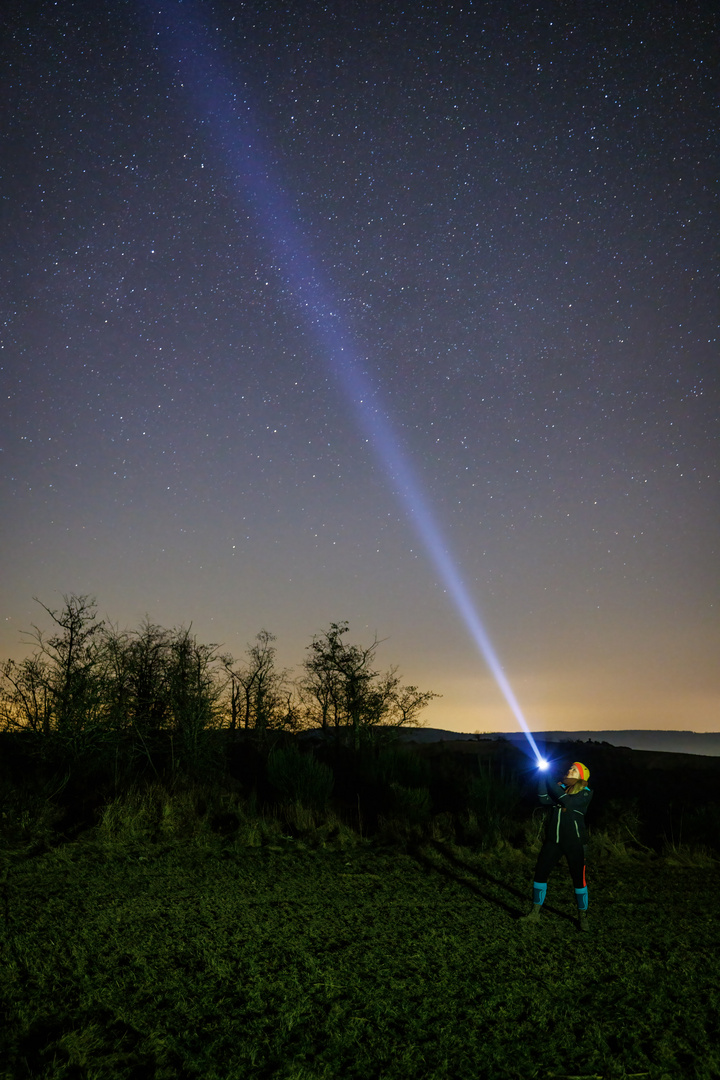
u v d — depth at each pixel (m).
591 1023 5.17
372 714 22.23
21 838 11.61
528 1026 5.09
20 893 8.47
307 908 8.25
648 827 15.11
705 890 10.06
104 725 16.69
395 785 15.07
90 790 15.35
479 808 14.41
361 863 11.21
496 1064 4.53
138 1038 4.64
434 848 12.35
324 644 23.11
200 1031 4.78
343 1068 4.39
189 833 12.64
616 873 11.07
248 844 12.16
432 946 6.85
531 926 7.75
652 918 8.35
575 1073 4.47
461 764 24.84
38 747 15.92
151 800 13.92
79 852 11.07
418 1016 5.18
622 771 23.00
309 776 15.33
